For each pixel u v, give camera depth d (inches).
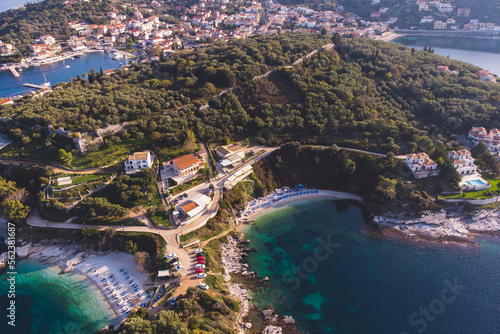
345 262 4126.5
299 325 3388.3
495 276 3878.0
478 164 5334.6
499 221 4665.4
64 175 4803.2
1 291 3742.6
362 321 3405.5
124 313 3430.1
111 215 4446.4
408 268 4010.8
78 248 4244.6
